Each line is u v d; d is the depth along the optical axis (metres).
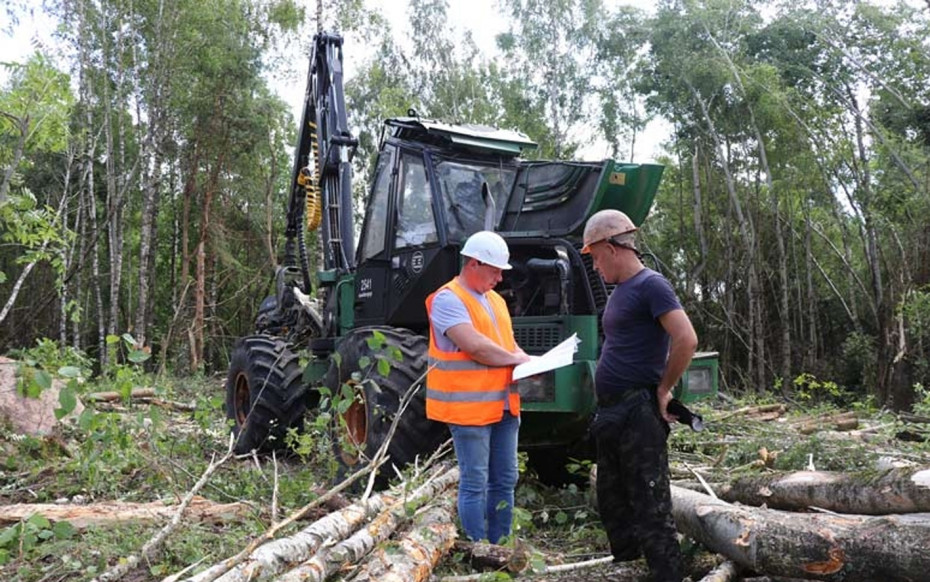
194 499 4.91
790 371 22.62
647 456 3.48
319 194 8.46
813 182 21.50
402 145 6.63
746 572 3.54
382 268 6.74
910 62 22.30
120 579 3.66
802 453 5.57
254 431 7.53
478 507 4.21
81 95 20.41
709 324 23.89
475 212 6.32
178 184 26.95
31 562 3.89
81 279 23.03
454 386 4.23
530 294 6.03
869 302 21.75
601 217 3.62
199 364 20.64
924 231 20.22
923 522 3.09
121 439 4.77
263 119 24.59
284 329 9.07
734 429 8.05
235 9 22.62
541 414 5.67
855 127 22.12
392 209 6.64
